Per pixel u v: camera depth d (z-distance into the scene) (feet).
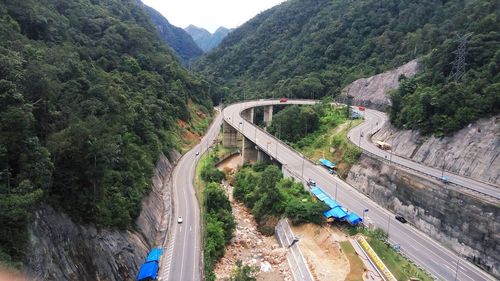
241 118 408.67
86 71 231.91
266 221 225.76
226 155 362.33
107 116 197.67
